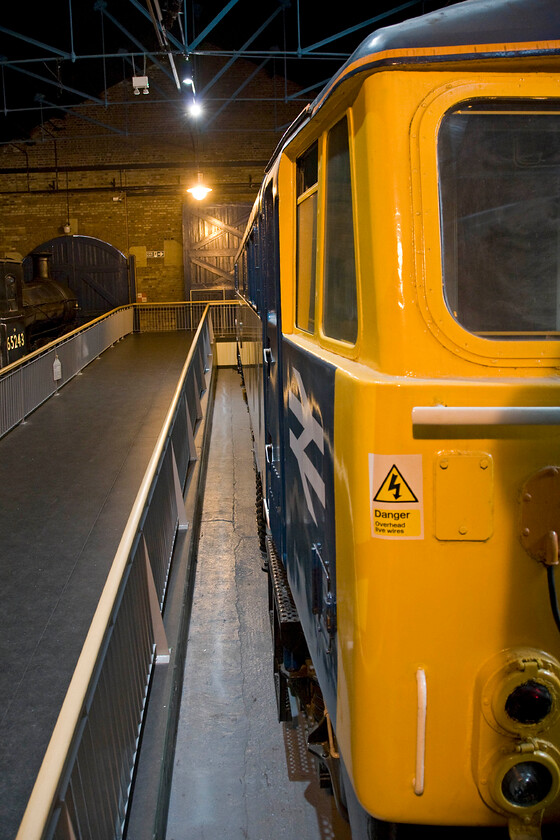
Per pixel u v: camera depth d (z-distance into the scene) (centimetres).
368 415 186
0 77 1608
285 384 370
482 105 204
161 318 2347
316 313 293
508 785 196
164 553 532
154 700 387
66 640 452
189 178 2308
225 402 1561
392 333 199
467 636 192
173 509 621
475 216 205
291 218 372
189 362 886
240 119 2273
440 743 197
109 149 2291
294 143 328
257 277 626
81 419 1080
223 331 2267
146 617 405
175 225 2333
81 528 639
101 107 2261
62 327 1952
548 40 199
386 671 192
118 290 2344
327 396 235
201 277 2323
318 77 2000
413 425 183
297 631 366
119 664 317
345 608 208
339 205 249
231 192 2319
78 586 526
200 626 564
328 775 349
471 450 185
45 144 2281
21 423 1055
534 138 206
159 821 316
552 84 203
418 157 200
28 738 359
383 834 216
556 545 189
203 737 421
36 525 648
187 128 2267
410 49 197
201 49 2155
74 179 2305
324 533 246
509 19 199
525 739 196
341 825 349
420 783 196
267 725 432
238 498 901
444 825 208
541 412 181
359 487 190
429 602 190
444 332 200
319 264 286
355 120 215
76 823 228
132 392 1301
